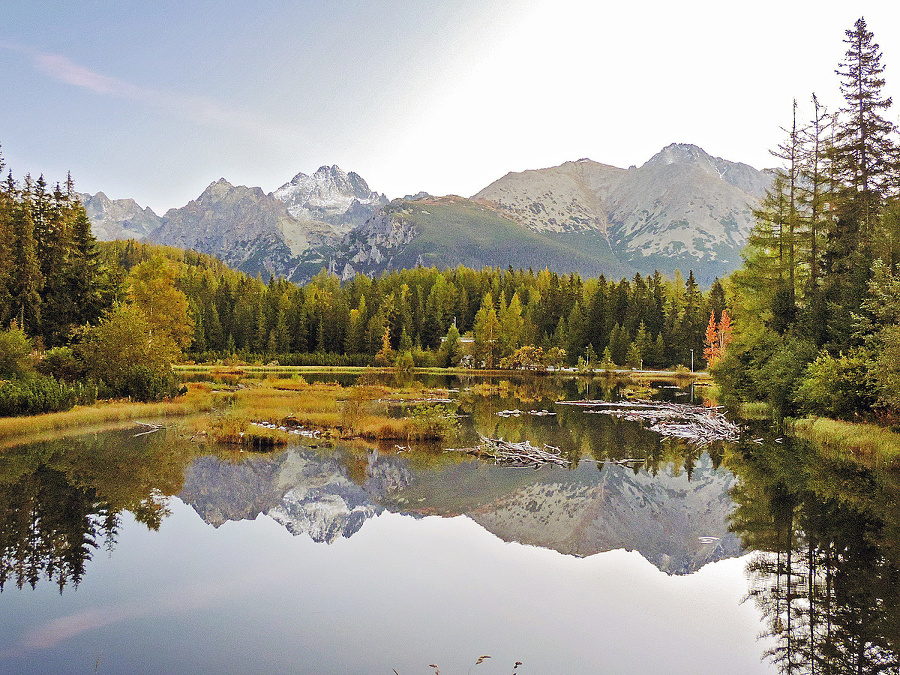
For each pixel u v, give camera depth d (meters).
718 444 35.12
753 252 51.06
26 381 39.09
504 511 21.88
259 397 53.66
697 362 116.75
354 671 10.67
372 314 147.38
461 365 121.62
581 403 57.94
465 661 11.17
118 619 12.76
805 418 37.66
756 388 45.38
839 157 42.41
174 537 18.25
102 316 57.22
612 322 128.00
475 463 29.75
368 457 30.80
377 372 107.44
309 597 14.10
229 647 11.53
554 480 26.47
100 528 18.84
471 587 14.96
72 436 33.81
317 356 125.38
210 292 143.00
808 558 16.97
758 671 10.98
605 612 13.60
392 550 17.64
